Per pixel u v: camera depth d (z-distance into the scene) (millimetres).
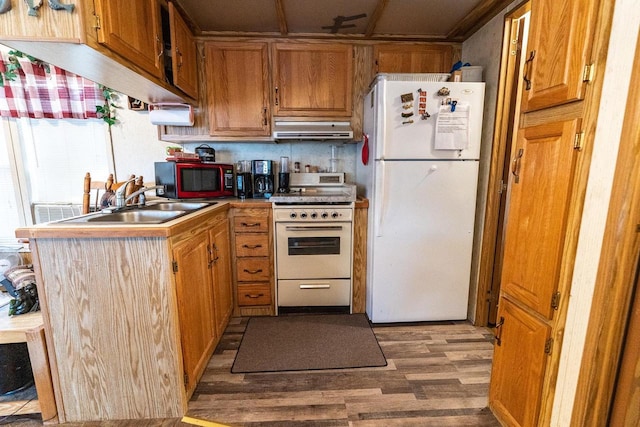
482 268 2193
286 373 1740
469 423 1393
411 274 2207
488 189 2109
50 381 1368
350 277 2412
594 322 917
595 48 889
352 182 2865
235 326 2258
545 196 1084
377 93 2016
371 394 1575
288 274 2383
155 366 1384
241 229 2312
